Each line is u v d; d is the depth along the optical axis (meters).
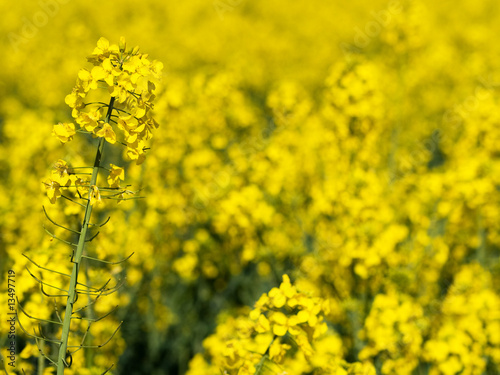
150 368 5.24
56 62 11.26
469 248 5.09
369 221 4.15
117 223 4.13
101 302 3.31
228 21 16.73
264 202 4.62
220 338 3.77
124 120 2.03
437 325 3.81
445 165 6.31
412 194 5.43
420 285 4.37
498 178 4.62
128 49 2.16
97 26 15.49
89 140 6.17
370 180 4.34
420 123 9.14
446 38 14.71
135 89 2.08
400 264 4.26
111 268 3.46
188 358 5.44
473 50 14.07
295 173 5.29
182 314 5.88
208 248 5.25
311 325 2.42
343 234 4.16
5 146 6.79
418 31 6.06
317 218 4.84
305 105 5.64
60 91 9.79
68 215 3.10
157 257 4.92
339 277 4.18
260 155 5.18
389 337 3.38
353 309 3.97
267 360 2.53
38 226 4.21
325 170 5.00
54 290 2.89
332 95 4.79
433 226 4.82
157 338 5.30
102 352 3.33
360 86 4.61
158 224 4.89
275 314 2.44
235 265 5.43
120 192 2.10
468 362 3.22
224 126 6.07
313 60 15.05
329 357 2.91
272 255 4.73
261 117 8.38
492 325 3.50
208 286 5.91
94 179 2.05
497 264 4.59
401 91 6.29
